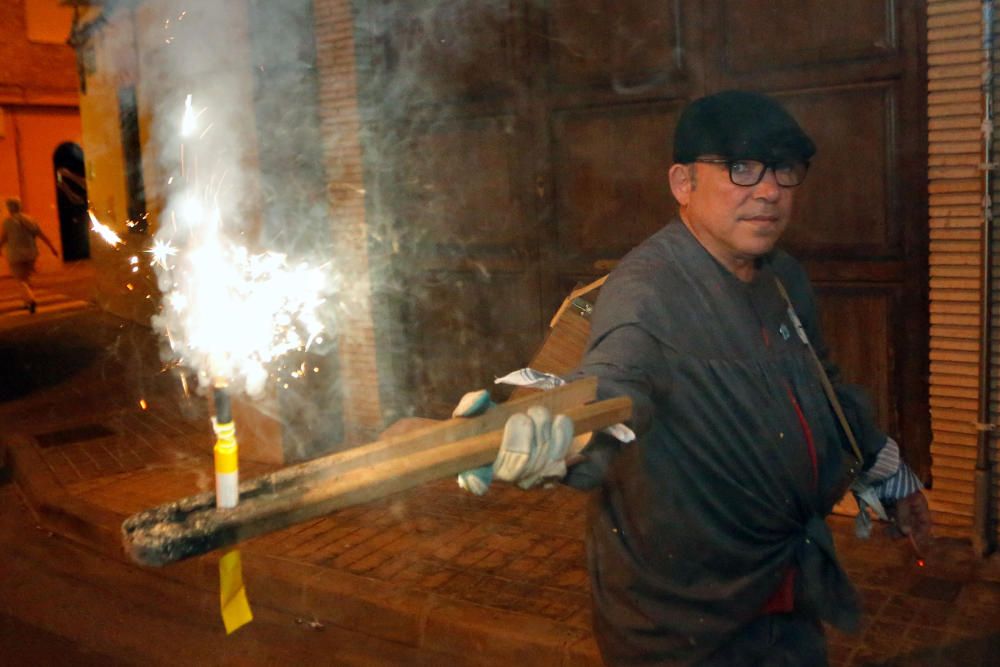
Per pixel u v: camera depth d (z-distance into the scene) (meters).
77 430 8.33
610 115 5.62
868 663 3.71
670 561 2.27
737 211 2.19
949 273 4.43
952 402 4.52
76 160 22.97
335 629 4.63
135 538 1.32
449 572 4.77
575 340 2.34
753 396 2.21
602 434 1.92
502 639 4.11
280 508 1.41
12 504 6.89
